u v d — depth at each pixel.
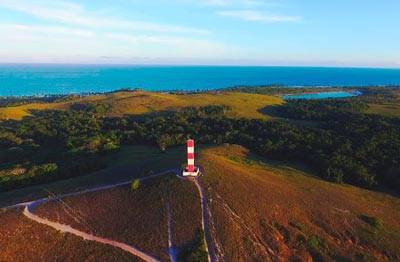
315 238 50.84
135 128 128.75
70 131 126.00
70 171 76.75
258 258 44.50
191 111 157.00
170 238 45.75
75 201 53.09
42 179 73.50
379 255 50.06
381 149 95.56
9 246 43.62
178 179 57.44
